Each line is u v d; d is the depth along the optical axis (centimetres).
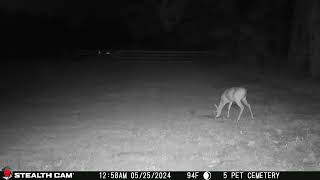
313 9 2558
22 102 1659
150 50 4881
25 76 2684
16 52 4381
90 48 5188
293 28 2880
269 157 873
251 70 2983
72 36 5269
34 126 1198
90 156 884
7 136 1076
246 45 3875
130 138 1044
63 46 5097
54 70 3116
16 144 995
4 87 2142
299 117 1316
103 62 3891
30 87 2159
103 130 1141
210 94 1877
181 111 1444
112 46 5322
